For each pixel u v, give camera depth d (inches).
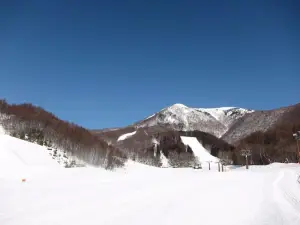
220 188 1026.7
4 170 1178.6
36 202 597.9
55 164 1553.9
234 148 5502.0
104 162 2167.8
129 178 1456.7
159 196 776.9
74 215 501.0
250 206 666.2
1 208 524.7
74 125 2738.7
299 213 591.5
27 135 1873.8
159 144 4734.3
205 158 4785.9
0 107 2249.0
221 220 517.3
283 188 1041.5
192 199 745.0
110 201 657.6
